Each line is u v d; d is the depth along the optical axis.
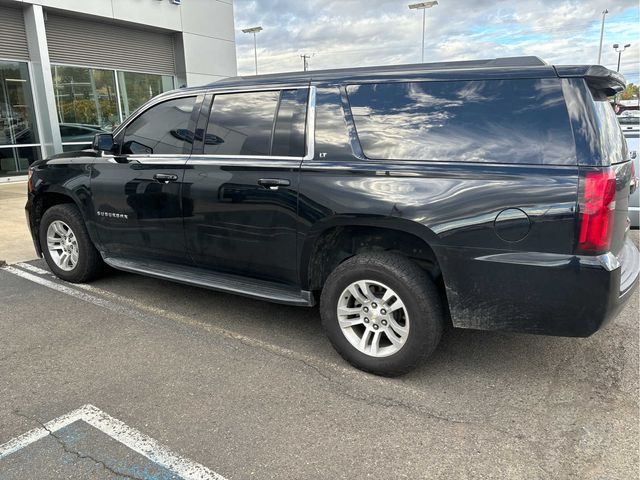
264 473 2.40
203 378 3.27
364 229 3.32
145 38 14.55
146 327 4.07
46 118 12.27
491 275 2.83
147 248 4.36
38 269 5.67
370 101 3.23
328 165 3.27
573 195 2.61
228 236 3.77
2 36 11.52
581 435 2.67
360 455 2.52
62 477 2.36
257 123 3.66
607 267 2.62
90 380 3.23
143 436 2.66
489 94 2.88
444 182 2.91
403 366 3.16
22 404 2.96
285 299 3.60
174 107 4.14
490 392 3.11
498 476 2.38
